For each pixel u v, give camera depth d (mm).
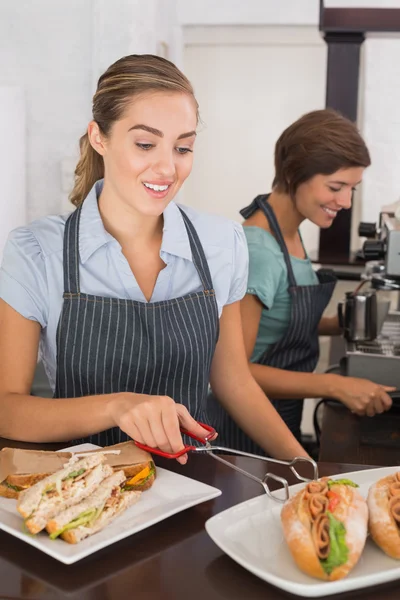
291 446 1474
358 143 1920
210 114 4410
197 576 847
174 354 1364
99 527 902
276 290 1972
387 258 1992
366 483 1032
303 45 4250
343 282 2889
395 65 3982
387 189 4117
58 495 911
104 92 1236
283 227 2051
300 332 2031
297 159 1943
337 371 2195
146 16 3234
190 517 976
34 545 876
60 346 1352
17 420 1240
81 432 1199
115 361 1346
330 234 3014
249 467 1134
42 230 1389
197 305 1395
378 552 875
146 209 1247
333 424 1786
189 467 1130
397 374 1950
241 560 833
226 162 4461
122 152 1225
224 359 1519
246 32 4188
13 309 1347
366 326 2025
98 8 2834
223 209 4523
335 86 2811
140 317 1341
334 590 801
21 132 2707
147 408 1096
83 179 1460
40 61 2908
